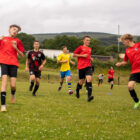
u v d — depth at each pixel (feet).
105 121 14.11
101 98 28.53
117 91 46.68
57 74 90.43
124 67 131.44
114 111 17.74
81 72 24.64
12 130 11.32
